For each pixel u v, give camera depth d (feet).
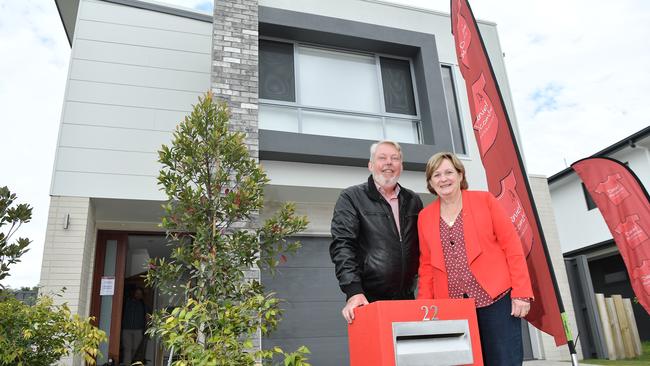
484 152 11.37
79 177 17.83
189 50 21.02
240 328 7.97
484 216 7.55
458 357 6.04
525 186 9.61
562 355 20.89
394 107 22.91
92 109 18.84
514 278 7.14
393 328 5.76
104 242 20.93
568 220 42.29
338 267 7.68
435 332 5.98
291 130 20.83
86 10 20.15
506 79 24.94
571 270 24.11
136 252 27.68
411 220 8.54
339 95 22.13
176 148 10.70
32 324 10.47
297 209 20.07
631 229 18.71
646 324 34.58
